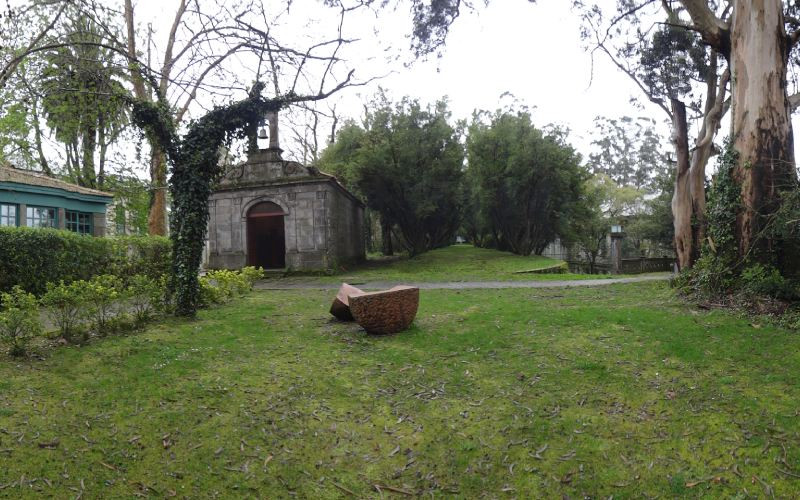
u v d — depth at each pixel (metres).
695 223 16.02
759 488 4.38
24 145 20.78
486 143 30.48
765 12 10.45
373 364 7.59
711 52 16.41
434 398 6.45
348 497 4.61
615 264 31.48
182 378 6.70
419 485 4.80
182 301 10.43
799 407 5.54
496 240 34.22
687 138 15.88
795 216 9.54
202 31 11.23
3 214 16.42
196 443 5.18
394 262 29.64
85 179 23.59
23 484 4.28
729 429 5.24
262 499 4.49
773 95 10.42
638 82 17.11
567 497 4.51
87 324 8.78
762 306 9.38
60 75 11.71
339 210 26.75
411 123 29.69
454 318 10.37
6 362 6.80
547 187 30.55
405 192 30.05
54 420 5.32
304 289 17.34
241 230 25.30
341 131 33.50
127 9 18.31
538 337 8.65
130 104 10.86
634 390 6.30
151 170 20.81
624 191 49.44
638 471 4.77
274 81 11.37
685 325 8.73
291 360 7.73
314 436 5.53
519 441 5.37
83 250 13.70
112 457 4.84
